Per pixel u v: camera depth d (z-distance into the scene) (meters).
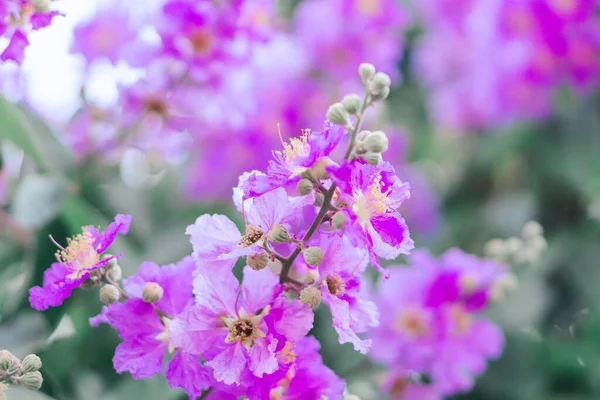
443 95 1.24
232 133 0.98
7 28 0.75
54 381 0.79
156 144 0.95
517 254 0.97
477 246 1.21
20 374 0.69
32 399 0.73
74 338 0.83
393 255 0.69
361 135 0.68
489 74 1.13
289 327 0.68
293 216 0.68
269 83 1.00
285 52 1.03
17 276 0.88
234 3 0.91
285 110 1.00
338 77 1.09
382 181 0.69
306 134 0.70
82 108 0.93
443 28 1.23
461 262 0.95
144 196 0.97
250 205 0.70
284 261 0.68
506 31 1.10
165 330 0.71
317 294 0.67
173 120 0.94
